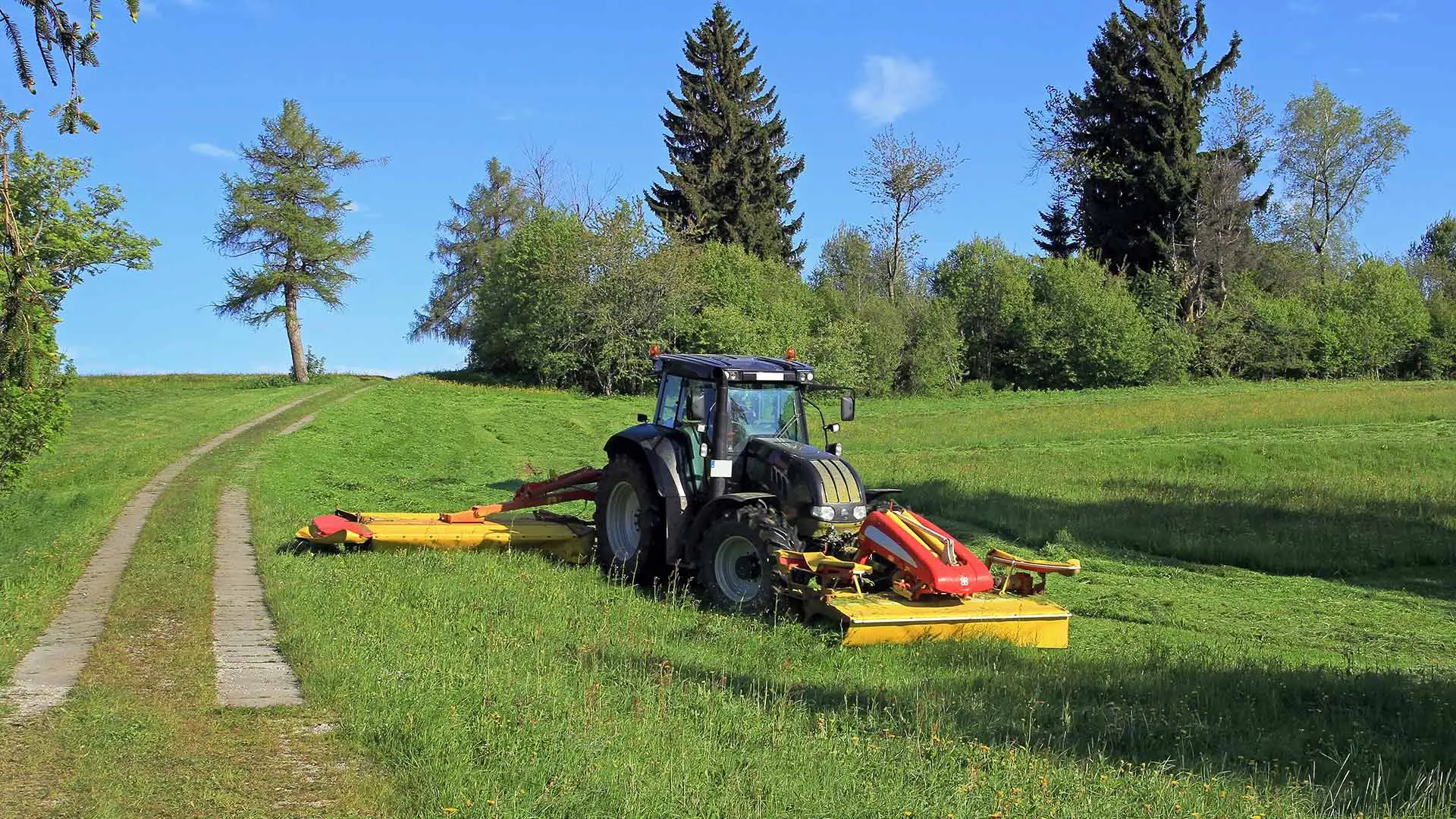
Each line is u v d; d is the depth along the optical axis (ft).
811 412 130.93
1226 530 52.49
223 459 80.74
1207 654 30.60
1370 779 19.65
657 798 17.52
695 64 214.28
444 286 228.84
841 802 17.85
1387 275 183.01
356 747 20.24
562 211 177.99
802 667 27.86
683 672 26.32
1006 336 180.86
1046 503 60.59
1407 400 125.39
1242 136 187.62
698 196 204.44
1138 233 189.57
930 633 30.83
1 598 34.17
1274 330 176.35
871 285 224.12
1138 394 151.33
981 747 20.86
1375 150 211.00
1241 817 17.69
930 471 74.38
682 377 41.14
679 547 38.86
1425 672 29.37
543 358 166.40
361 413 120.98
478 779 18.21
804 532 36.14
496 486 73.82
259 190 183.73
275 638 29.53
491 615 31.55
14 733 21.16
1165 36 184.14
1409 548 48.06
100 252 35.24
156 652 27.89
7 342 19.26
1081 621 37.29
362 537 42.04
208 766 19.34
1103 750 21.43
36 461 83.76
